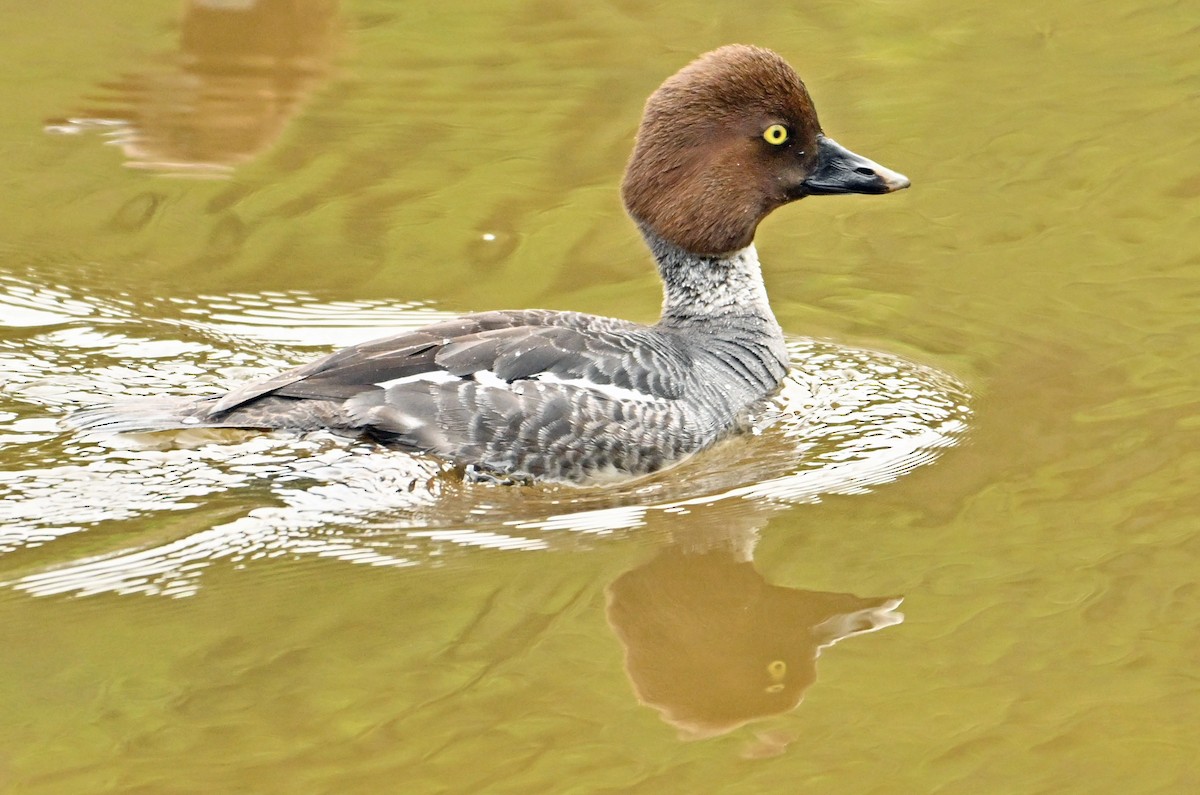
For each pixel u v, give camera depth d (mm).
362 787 8312
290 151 17562
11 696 9047
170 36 20297
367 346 11914
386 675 9297
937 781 8328
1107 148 17094
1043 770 8406
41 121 18016
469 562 10625
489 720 8883
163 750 8609
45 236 15820
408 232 16016
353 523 11016
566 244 15883
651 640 9703
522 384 11586
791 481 11852
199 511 10984
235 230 16062
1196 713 8852
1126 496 11383
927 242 15977
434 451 11492
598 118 18031
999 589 10203
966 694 9117
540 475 11625
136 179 16906
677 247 13180
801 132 12859
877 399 13289
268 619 9859
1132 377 13367
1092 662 9367
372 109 18438
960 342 14242
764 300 13531
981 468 11961
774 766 8508
